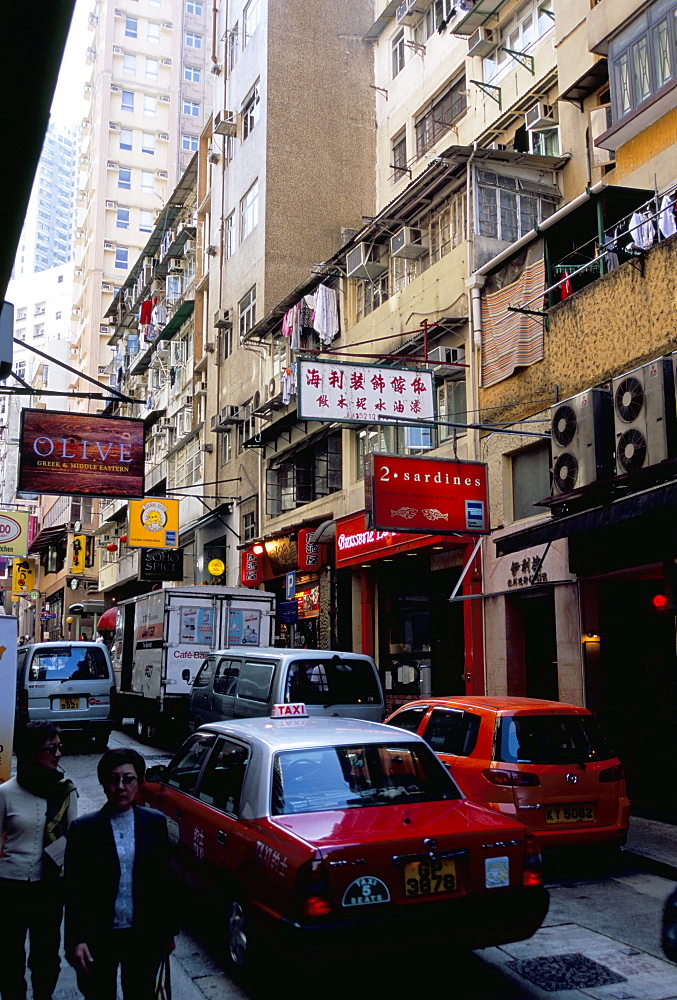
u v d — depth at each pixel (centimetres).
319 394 1191
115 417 1405
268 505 2447
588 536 1170
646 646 1224
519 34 1848
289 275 2602
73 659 1595
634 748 1178
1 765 880
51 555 5966
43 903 422
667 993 490
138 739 1747
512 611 1369
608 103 1534
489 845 478
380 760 547
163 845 388
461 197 1611
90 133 6631
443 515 1241
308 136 2700
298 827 474
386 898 444
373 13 2853
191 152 6438
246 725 609
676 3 1181
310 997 480
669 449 1000
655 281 1083
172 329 3500
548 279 1319
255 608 1636
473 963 532
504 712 753
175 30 6462
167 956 379
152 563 2819
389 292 1892
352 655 1134
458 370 1543
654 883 723
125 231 6156
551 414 1248
